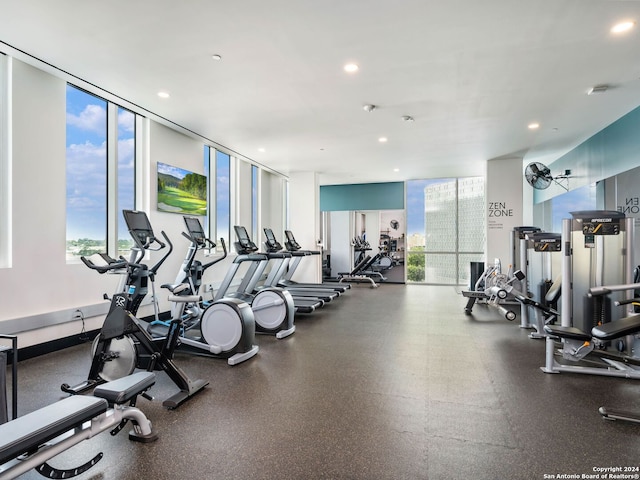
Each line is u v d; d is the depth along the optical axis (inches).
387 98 180.7
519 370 137.3
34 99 156.1
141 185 217.0
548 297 188.9
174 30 122.0
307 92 173.5
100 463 80.0
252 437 90.7
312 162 330.6
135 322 115.3
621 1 105.7
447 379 128.3
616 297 150.0
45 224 160.4
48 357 154.6
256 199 359.6
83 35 125.9
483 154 297.1
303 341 178.7
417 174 387.9
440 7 108.9
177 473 76.5
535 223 333.1
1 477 57.7
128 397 80.1
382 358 151.8
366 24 118.0
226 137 251.9
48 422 62.4
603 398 112.4
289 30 121.6
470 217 404.2
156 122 221.5
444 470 76.9
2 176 147.9
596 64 144.8
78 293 173.6
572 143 263.7
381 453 83.3
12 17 115.0
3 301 145.3
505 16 113.4
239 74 154.9
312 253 304.7
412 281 426.9
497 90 170.9
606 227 144.8
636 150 195.0
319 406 107.6
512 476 74.9
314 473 76.1
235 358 144.5
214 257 284.5
